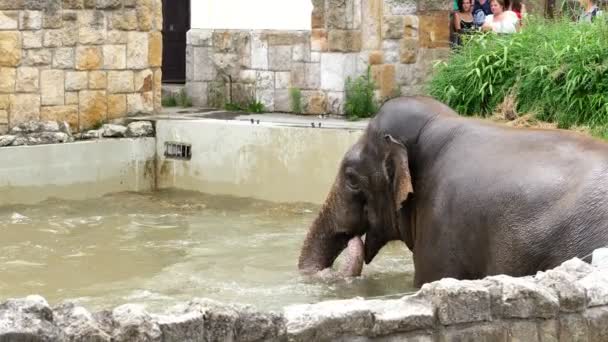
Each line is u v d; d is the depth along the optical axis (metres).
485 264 8.23
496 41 14.54
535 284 6.25
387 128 9.34
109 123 16.77
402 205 9.03
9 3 15.76
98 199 15.52
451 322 5.97
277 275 10.42
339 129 14.88
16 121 15.93
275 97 17.94
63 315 5.26
